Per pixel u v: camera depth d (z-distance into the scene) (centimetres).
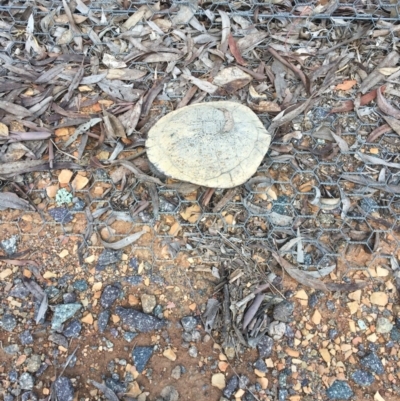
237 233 86
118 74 98
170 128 85
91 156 91
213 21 104
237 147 83
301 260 85
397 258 87
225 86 98
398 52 102
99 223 86
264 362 78
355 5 106
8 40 101
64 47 100
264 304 81
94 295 81
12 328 79
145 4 104
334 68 100
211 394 76
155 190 88
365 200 90
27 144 91
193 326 79
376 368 79
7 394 75
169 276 83
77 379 76
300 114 97
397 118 96
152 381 76
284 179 91
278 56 100
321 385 78
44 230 86
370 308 83
